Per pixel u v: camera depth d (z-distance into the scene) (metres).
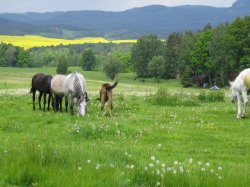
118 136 17.30
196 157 14.29
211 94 35.38
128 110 26.44
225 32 102.88
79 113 22.83
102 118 21.86
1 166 10.03
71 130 17.88
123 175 9.52
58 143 15.82
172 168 10.32
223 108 28.30
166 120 22.11
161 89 33.28
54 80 24.48
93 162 11.17
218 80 108.62
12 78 98.12
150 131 18.41
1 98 32.81
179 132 18.62
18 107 27.02
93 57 175.88
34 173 9.57
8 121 20.55
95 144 15.49
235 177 9.60
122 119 21.70
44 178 9.42
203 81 111.88
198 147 16.12
